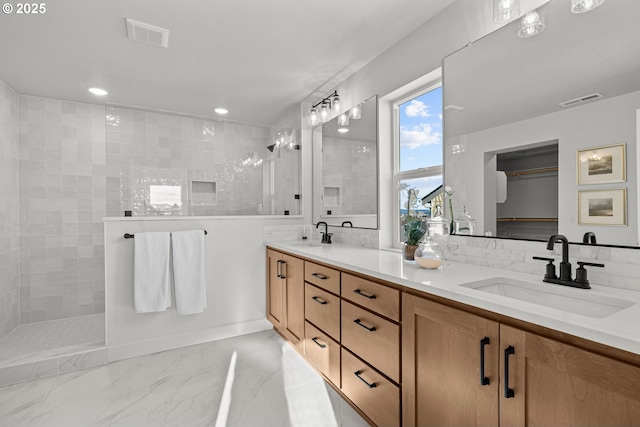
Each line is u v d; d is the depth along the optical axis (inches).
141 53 92.7
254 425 65.7
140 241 96.8
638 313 35.4
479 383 41.7
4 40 84.1
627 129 44.6
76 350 93.3
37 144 124.0
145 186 108.6
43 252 124.9
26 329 114.8
